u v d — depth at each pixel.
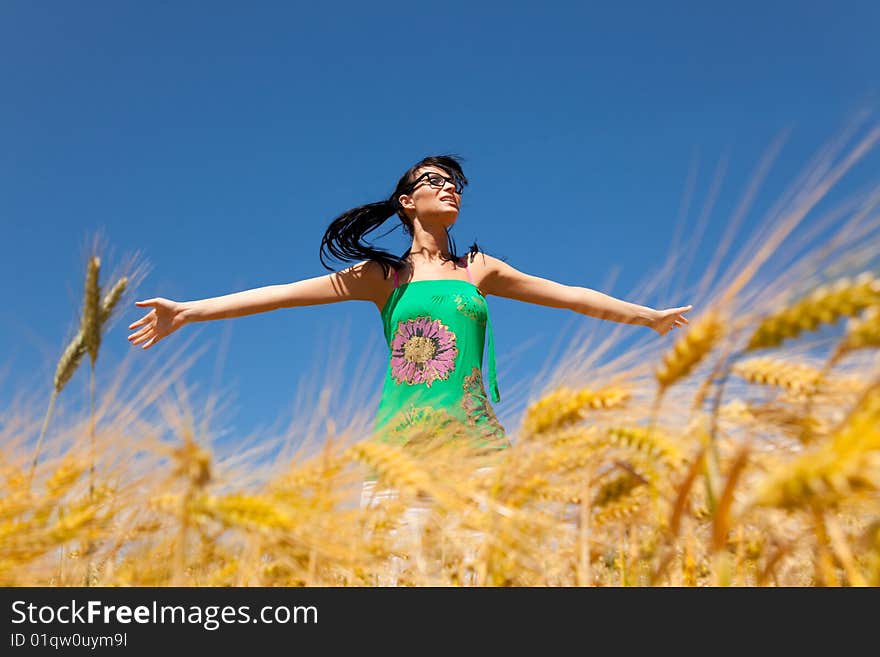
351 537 1.72
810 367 1.44
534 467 1.74
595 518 1.81
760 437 1.51
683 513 1.57
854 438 1.01
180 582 1.60
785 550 1.53
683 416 1.58
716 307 1.36
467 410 4.16
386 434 2.24
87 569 1.79
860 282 1.18
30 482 1.80
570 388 1.75
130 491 1.81
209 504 1.55
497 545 1.64
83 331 2.28
